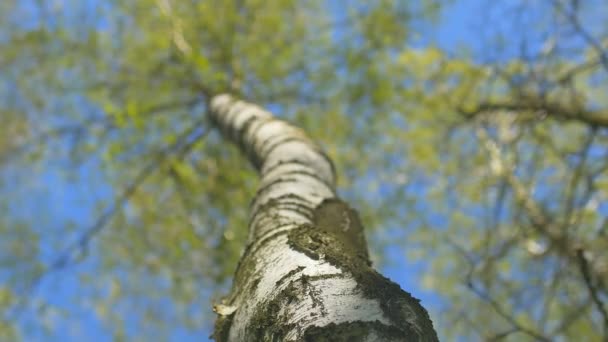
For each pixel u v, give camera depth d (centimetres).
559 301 468
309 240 133
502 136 528
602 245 421
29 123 643
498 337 301
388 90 618
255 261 140
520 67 506
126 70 631
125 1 648
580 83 598
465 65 603
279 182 215
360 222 200
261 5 653
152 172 633
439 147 664
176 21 607
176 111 636
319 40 659
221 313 132
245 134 341
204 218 611
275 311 110
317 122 670
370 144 678
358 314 99
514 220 469
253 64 632
